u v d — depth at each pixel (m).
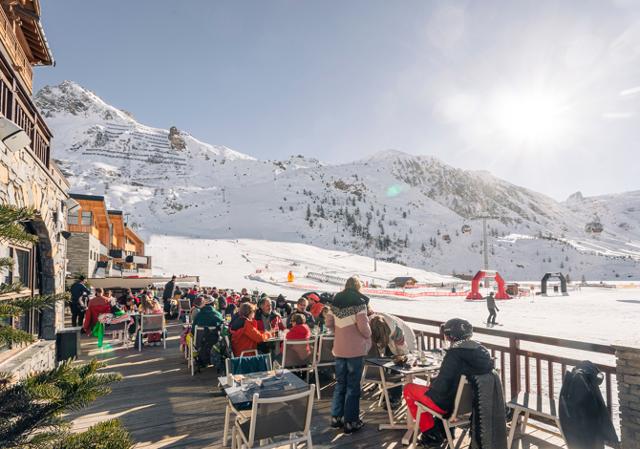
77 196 26.95
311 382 6.66
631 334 16.62
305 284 57.62
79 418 5.20
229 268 77.06
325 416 5.18
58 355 8.00
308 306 10.59
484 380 3.64
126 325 10.71
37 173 6.25
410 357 5.29
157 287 23.80
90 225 27.61
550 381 4.47
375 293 48.75
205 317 7.71
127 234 50.06
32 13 7.66
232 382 4.21
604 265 179.25
